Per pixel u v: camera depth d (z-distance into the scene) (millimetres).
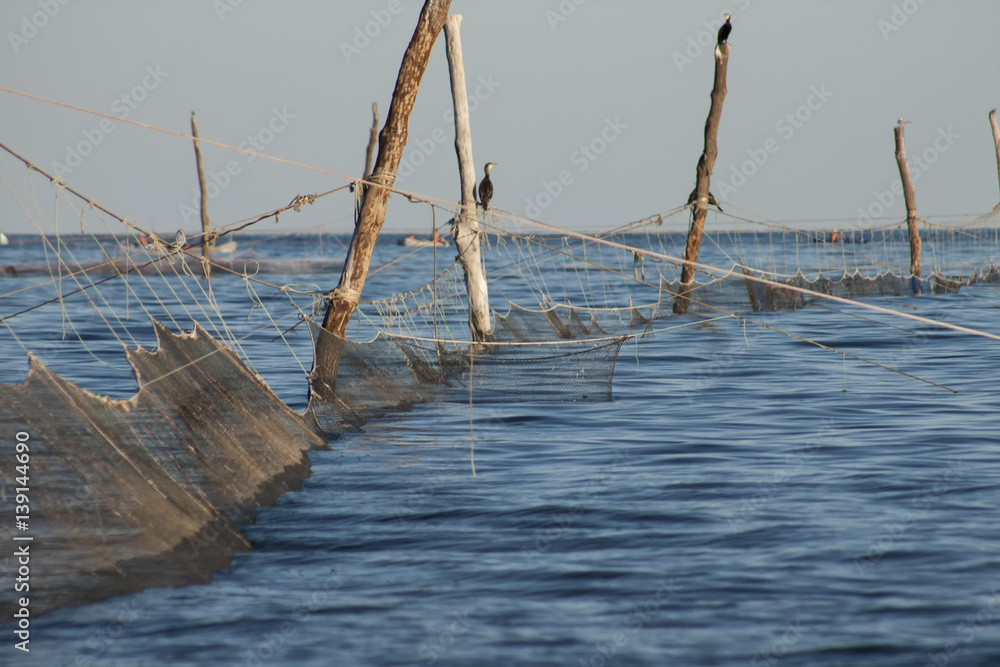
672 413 50500
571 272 178625
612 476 37281
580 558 28062
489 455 40969
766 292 103750
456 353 55688
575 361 55031
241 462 33344
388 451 41844
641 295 132125
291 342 83312
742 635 22797
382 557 28344
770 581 26047
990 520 30859
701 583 26016
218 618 23828
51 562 23938
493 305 118438
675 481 36375
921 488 34781
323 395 46750
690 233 97812
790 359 71312
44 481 24781
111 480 26359
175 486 28969
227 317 103938
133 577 25172
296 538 29984
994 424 45812
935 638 22422
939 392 55531
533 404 53375
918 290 125375
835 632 22859
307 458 39469
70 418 26844
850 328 90562
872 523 30812
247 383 38625
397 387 51375
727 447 42125
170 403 31750
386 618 23969
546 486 35844
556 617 23984
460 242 71250
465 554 28562
